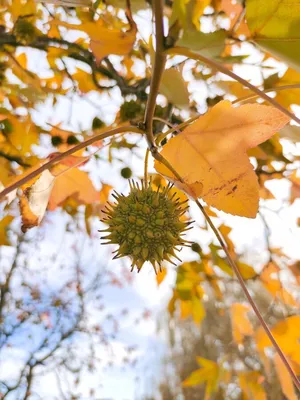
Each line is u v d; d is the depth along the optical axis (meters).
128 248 0.14
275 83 0.17
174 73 0.13
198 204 0.11
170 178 0.11
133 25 0.10
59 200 0.17
